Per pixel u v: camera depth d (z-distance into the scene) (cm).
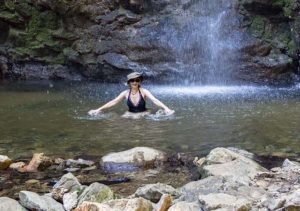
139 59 1423
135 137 670
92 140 656
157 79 1395
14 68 1593
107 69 1457
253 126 730
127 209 365
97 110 861
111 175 505
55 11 1572
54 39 1577
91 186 418
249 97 1045
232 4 1434
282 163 534
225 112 849
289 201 358
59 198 419
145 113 836
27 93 1170
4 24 1599
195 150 598
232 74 1372
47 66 1576
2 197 409
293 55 1368
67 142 648
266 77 1345
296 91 1157
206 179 438
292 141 637
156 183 450
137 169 527
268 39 1396
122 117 814
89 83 1421
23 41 1583
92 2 1523
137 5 1477
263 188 423
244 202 368
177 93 1136
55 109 909
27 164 545
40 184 477
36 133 705
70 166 537
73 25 1557
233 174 461
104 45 1484
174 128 724
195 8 1450
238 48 1374
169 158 564
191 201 393
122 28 1488
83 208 371
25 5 1574
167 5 1477
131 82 838
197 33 1412
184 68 1388
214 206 363
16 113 873
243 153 569
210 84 1366
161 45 1412
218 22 1419
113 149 608
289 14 1394
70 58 1531
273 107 898
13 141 658
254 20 1420
